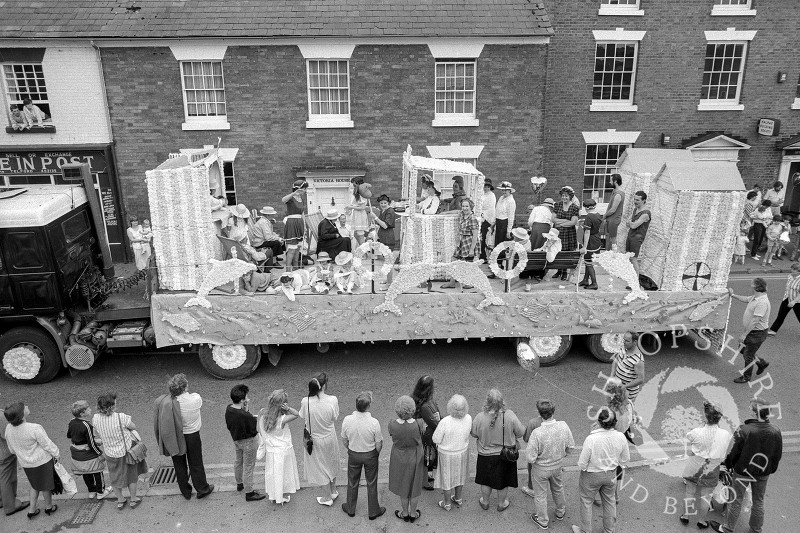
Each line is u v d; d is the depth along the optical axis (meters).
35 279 10.74
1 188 11.94
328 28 16.88
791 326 13.70
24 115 17.02
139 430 9.97
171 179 10.98
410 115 17.77
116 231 17.89
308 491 8.60
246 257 11.62
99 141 17.38
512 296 11.45
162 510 8.20
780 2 18.86
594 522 7.99
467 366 12.08
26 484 8.88
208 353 11.46
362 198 14.21
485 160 18.31
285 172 17.98
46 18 16.72
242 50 17.02
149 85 17.09
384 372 11.82
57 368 11.34
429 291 11.55
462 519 8.00
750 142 20.09
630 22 18.62
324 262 11.59
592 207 11.89
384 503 8.33
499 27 17.14
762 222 17.47
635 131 19.61
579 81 19.03
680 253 11.85
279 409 7.91
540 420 7.71
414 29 17.03
